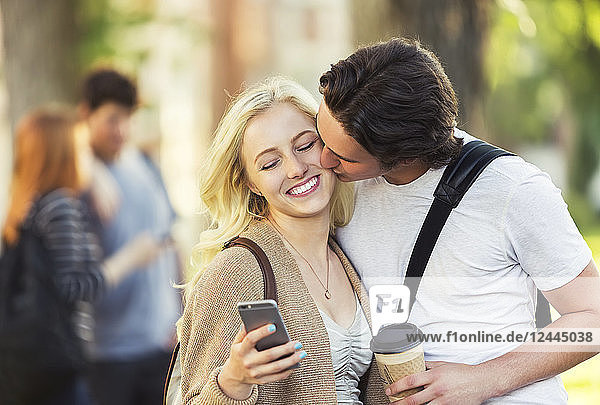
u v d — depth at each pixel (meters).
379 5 10.15
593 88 26.70
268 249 4.97
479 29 10.27
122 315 8.74
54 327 7.33
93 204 8.69
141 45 16.48
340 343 5.02
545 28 16.39
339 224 5.41
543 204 4.78
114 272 8.61
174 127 24.28
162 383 8.91
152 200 9.11
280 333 4.20
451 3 10.09
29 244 7.41
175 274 9.36
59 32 14.14
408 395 4.86
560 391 5.03
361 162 4.78
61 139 7.70
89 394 7.80
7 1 13.91
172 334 9.07
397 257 5.14
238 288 4.78
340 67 4.75
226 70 26.56
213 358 4.70
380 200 5.21
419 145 4.70
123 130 9.08
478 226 4.86
